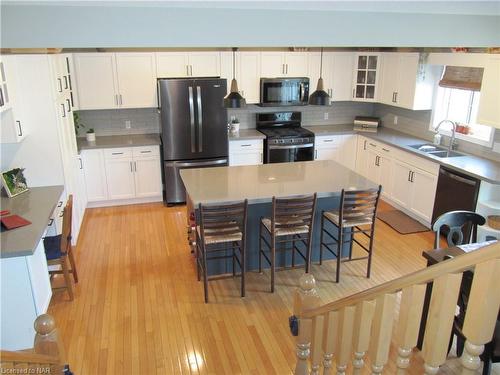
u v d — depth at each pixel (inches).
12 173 161.0
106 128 248.8
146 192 241.3
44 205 149.6
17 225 131.6
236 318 139.6
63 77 186.9
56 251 145.7
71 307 144.9
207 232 143.0
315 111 277.6
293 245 165.3
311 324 86.1
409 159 212.4
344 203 153.1
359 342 68.8
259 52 242.4
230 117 263.6
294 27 76.9
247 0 68.3
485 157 197.2
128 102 232.1
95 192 232.8
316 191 152.6
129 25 71.0
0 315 122.3
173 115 225.8
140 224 215.5
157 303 147.5
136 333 131.8
